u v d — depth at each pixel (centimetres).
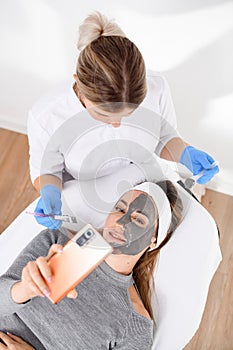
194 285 167
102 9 172
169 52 179
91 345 148
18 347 148
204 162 164
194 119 206
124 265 145
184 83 190
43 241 154
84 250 114
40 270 118
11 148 246
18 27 190
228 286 223
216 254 177
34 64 207
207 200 240
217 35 166
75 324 149
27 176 241
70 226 120
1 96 233
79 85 117
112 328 149
